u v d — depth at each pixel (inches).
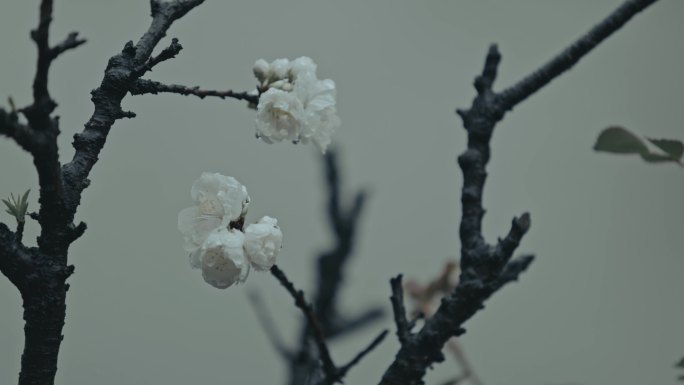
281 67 71.7
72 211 66.0
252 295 76.5
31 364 66.2
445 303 68.2
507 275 70.9
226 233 67.9
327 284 77.4
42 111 63.4
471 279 68.3
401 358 68.4
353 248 78.4
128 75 67.2
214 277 68.1
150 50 68.1
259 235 68.0
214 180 68.4
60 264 66.2
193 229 68.3
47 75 63.2
